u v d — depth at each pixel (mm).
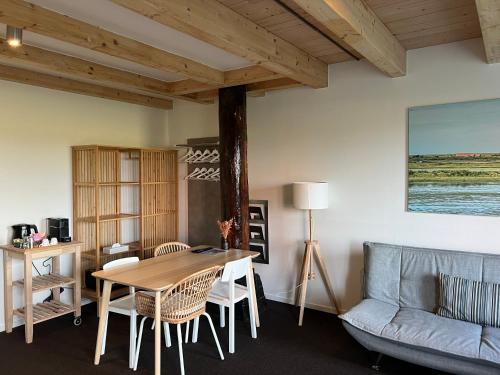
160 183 4941
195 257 3510
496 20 2211
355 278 3863
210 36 2383
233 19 2525
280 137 4312
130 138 4906
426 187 3426
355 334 2842
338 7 2109
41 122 3977
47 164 4031
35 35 2795
